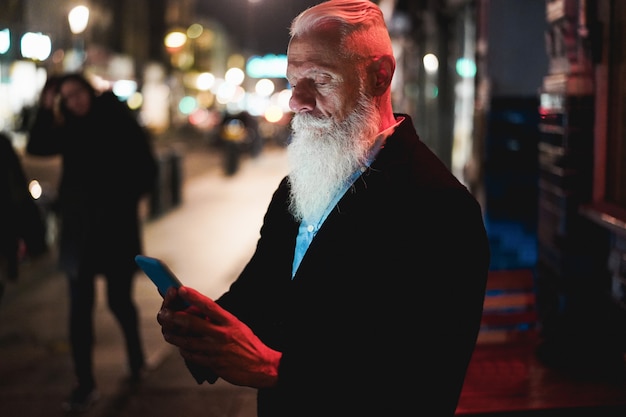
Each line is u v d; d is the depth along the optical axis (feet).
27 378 15.89
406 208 5.29
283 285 6.12
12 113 47.09
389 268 5.23
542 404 9.33
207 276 25.17
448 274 5.14
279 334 5.87
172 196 42.27
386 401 5.08
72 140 14.23
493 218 17.13
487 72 17.01
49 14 32.99
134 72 131.13
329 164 5.57
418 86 37.63
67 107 14.24
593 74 11.16
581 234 11.32
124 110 14.76
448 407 5.20
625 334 10.25
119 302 15.03
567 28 11.40
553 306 11.93
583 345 10.82
